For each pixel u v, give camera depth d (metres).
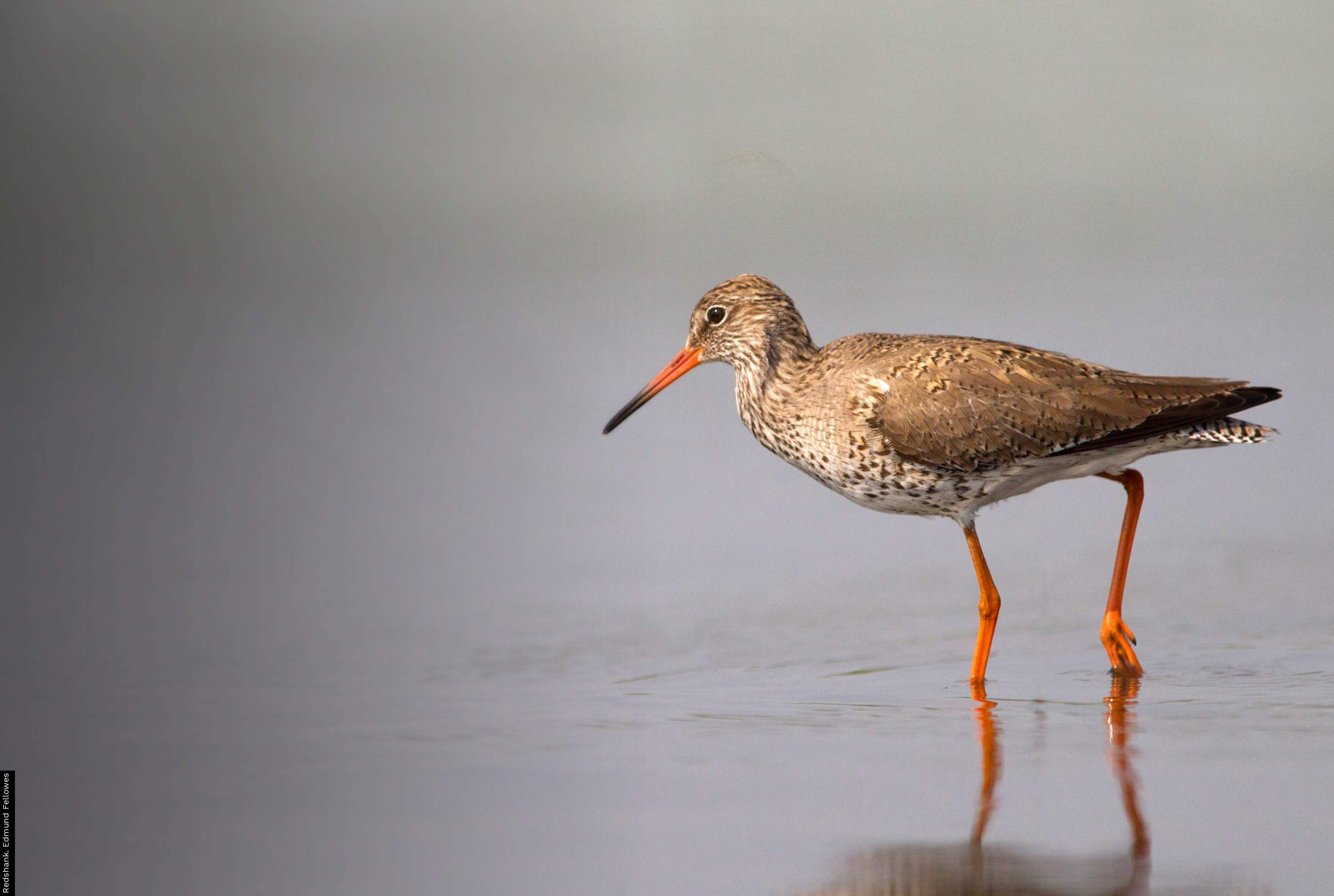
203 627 12.97
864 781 8.78
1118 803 8.30
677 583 14.36
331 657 12.13
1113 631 11.59
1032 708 10.39
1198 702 10.41
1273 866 7.39
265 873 7.62
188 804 8.62
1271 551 14.82
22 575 14.57
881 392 12.28
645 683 11.31
